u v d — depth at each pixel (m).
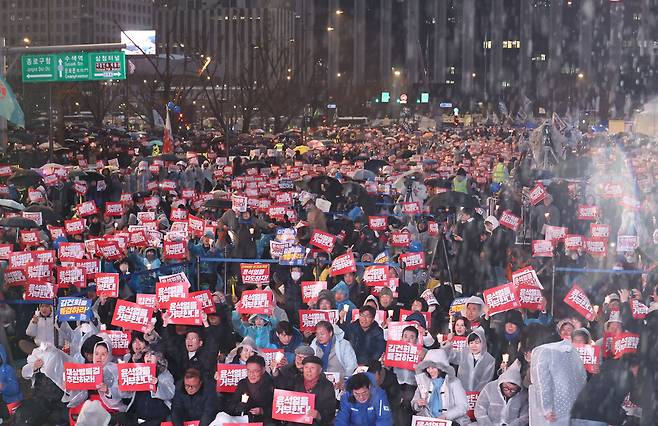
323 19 185.62
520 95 181.38
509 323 11.89
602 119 152.12
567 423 9.52
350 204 25.14
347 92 119.19
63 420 11.36
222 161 37.75
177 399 10.48
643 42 181.50
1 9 185.62
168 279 13.03
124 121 87.44
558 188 24.39
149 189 26.27
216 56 91.12
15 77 62.66
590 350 10.75
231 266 18.58
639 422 10.21
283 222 22.55
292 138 65.56
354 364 11.41
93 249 17.06
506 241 18.56
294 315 14.95
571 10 185.50
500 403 10.16
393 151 48.62
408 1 187.00
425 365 10.29
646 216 22.33
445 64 193.62
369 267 14.45
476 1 193.50
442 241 18.64
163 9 181.12
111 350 11.40
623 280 15.62
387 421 9.79
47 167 29.19
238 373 10.60
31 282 13.71
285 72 86.25
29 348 13.27
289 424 10.16
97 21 181.88
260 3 174.12
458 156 42.03
